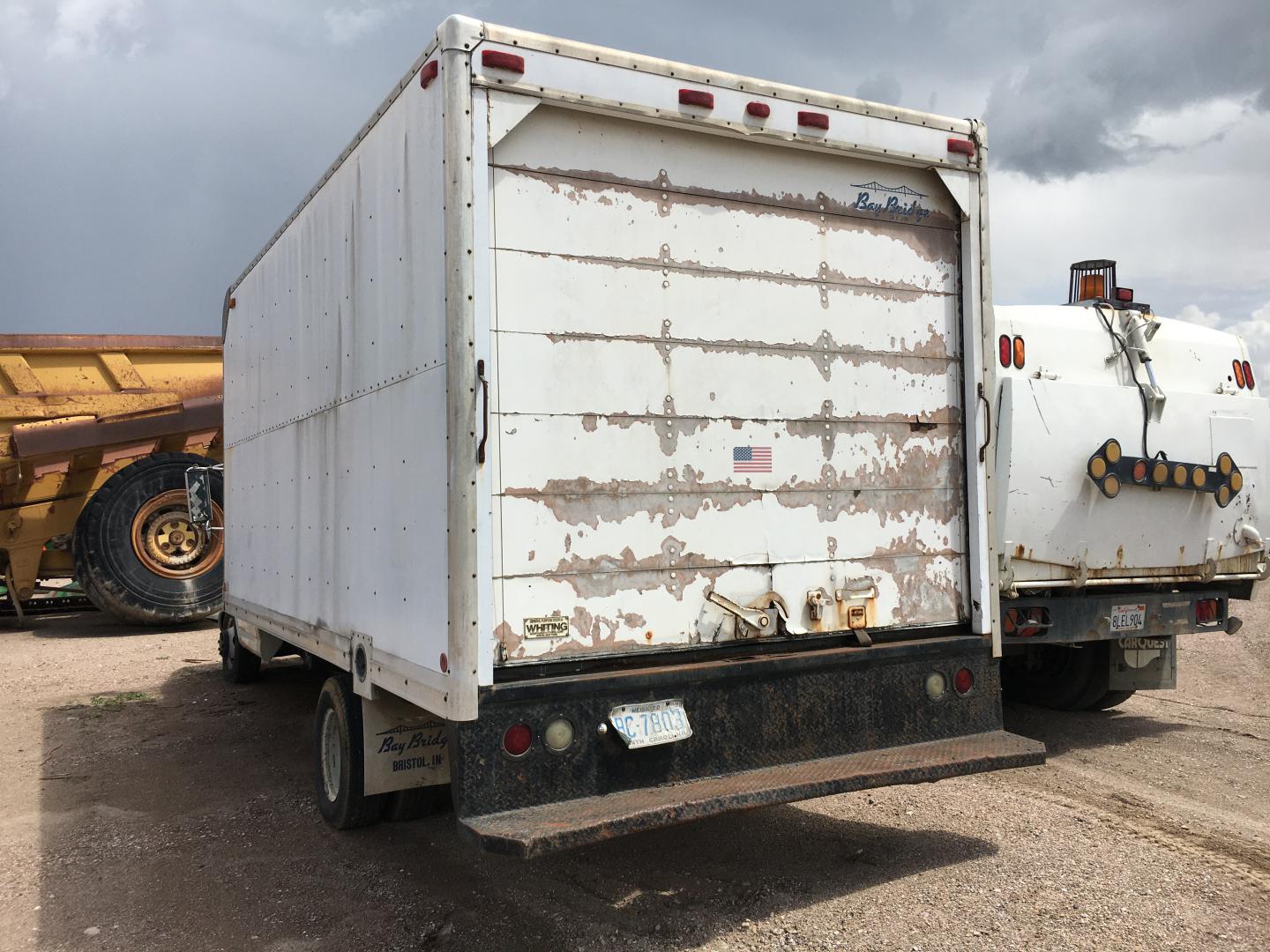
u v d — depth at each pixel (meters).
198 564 12.33
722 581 3.96
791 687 3.97
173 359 13.13
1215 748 6.29
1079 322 6.31
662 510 3.83
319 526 5.16
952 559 4.55
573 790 3.51
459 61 3.46
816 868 4.31
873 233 4.41
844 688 4.11
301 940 3.76
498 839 3.12
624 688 3.61
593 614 3.66
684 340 3.92
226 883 4.36
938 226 4.60
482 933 3.75
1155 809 5.07
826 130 4.20
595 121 3.77
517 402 3.55
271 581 6.31
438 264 3.53
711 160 4.02
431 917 3.92
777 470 4.11
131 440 12.34
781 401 4.13
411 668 3.77
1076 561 6.09
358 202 4.53
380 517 4.16
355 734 4.75
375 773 4.54
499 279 3.54
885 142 4.35
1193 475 6.35
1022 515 5.88
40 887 4.37
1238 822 4.86
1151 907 3.85
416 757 4.64
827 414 4.25
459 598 3.37
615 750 3.59
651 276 3.86
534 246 3.62
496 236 3.55
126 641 11.51
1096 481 6.01
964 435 4.62
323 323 5.12
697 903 3.97
